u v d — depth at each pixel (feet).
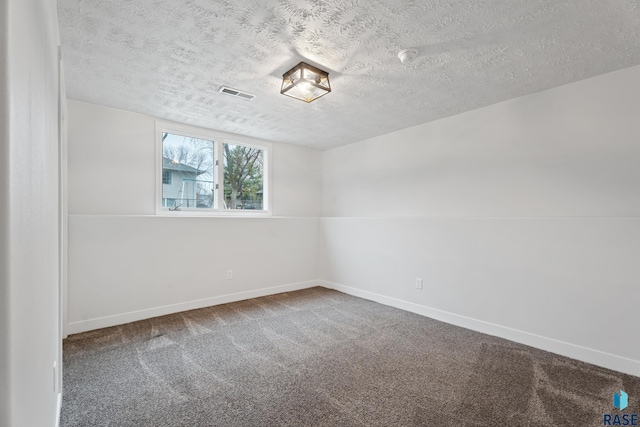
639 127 7.54
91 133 10.27
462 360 7.74
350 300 13.21
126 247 10.27
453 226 10.46
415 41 6.59
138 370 7.15
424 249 11.31
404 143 13.08
